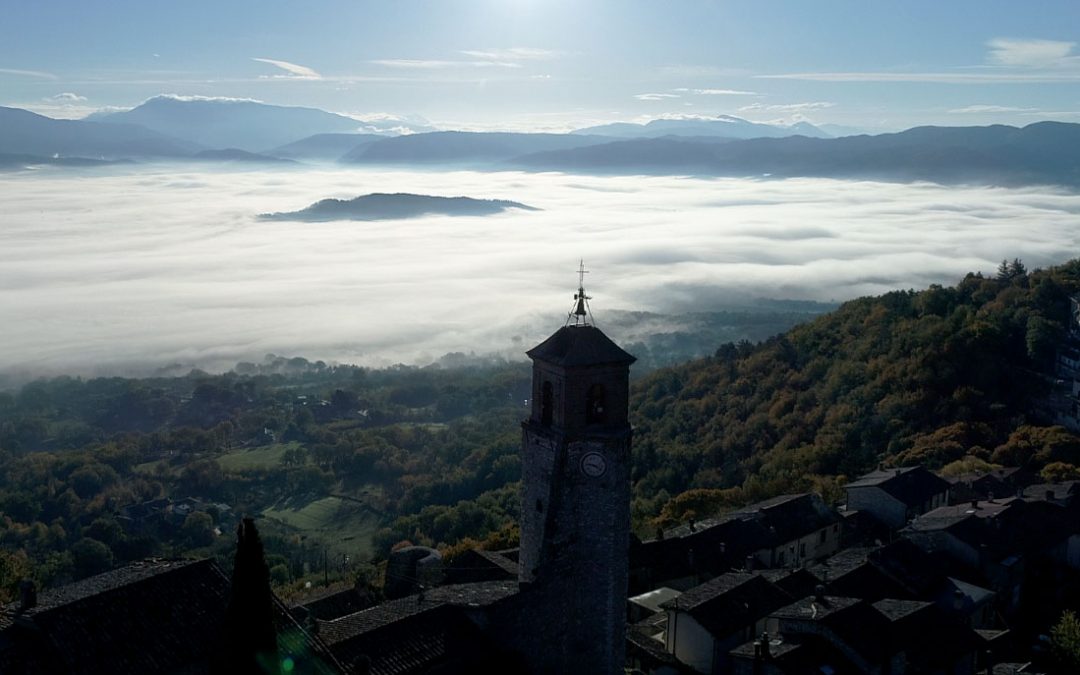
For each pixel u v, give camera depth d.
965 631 58.88
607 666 48.25
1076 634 60.75
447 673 44.75
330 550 120.31
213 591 40.72
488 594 49.25
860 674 52.41
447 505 136.12
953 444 108.19
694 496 100.31
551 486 47.47
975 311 149.00
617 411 48.09
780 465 117.50
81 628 36.78
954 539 74.88
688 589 71.62
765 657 51.97
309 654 41.00
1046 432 106.56
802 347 169.00
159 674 36.62
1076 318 139.25
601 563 47.66
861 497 89.88
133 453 180.62
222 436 199.88
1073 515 81.06
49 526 139.12
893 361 138.12
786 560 79.06
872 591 66.00
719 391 162.62
